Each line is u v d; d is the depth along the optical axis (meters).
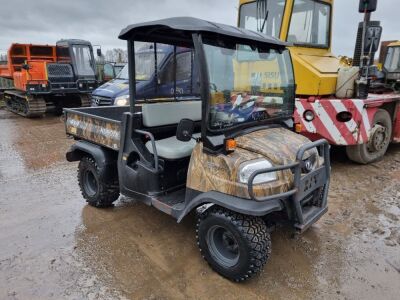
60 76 10.59
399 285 2.69
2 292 2.59
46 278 2.76
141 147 3.30
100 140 3.71
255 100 3.04
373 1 4.79
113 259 3.02
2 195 4.40
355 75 5.32
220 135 2.70
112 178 3.84
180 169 3.39
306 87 5.30
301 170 2.71
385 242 3.31
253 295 2.58
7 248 3.18
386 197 4.37
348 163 5.84
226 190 2.56
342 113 5.09
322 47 5.88
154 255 3.09
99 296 2.56
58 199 4.29
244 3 5.75
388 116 5.91
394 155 6.39
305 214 2.87
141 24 2.91
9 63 11.44
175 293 2.60
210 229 2.76
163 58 3.67
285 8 5.21
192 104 3.83
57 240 3.33
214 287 2.67
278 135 2.96
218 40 2.69
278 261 2.99
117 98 6.93
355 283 2.71
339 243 3.29
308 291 2.62
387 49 9.02
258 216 2.60
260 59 3.06
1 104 13.59
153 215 3.87
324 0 5.70
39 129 8.77
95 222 3.69
